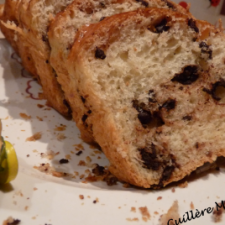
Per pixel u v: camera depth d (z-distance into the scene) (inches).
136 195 8.3
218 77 9.3
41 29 10.1
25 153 9.6
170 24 9.0
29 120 10.8
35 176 8.8
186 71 9.2
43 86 11.4
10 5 12.3
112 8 9.7
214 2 13.1
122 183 8.9
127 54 8.8
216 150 9.1
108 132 8.5
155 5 10.0
